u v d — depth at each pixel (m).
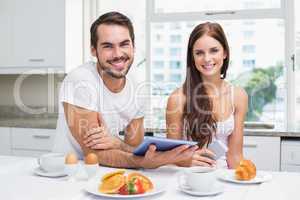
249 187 1.15
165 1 3.37
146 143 1.29
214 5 3.26
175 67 3.38
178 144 1.27
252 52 3.22
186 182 1.12
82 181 1.22
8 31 3.30
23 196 1.05
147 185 1.09
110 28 1.57
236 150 1.91
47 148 3.00
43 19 3.19
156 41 3.41
